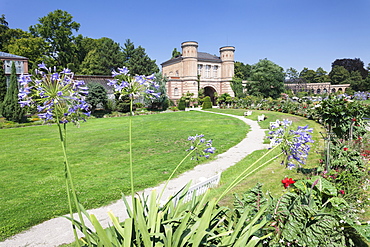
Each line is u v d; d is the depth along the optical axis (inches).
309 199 134.5
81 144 620.7
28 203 273.1
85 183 331.0
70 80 79.9
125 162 435.5
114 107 1515.7
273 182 255.9
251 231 91.7
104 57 2342.5
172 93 2182.6
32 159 480.1
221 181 286.4
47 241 199.0
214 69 2365.9
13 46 1923.0
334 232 121.4
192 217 99.2
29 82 74.6
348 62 3408.0
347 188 188.5
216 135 697.0
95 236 91.4
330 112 251.8
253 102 1724.9
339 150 239.0
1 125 1035.3
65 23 2090.3
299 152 97.2
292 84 3016.7
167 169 382.0
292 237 112.5
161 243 84.1
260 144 558.3
